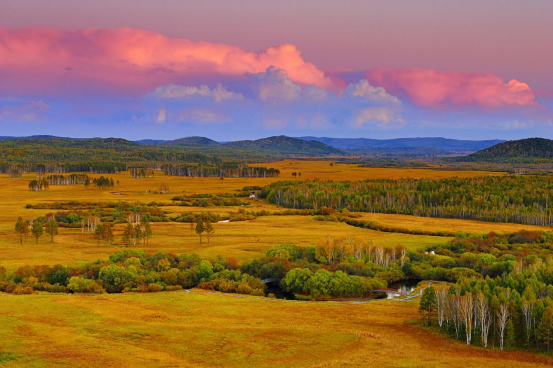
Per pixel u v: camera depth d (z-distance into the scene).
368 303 129.62
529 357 89.44
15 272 143.50
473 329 100.69
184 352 88.69
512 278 121.38
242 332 100.94
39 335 93.94
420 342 97.44
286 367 82.62
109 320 106.06
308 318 113.38
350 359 86.50
